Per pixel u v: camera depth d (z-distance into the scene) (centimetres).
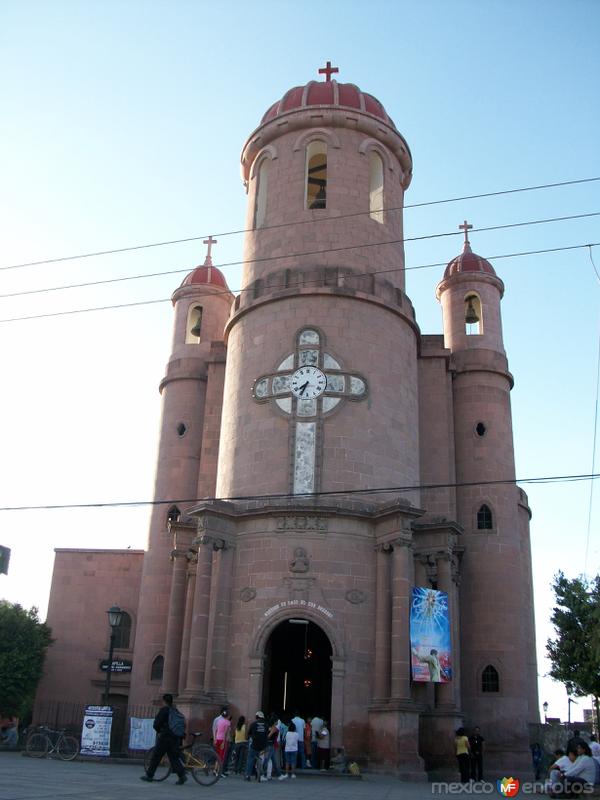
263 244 3409
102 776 1916
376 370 3089
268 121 3575
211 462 3709
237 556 2838
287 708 3494
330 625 2648
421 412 3597
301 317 3117
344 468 2886
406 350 3281
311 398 2972
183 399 3925
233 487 3012
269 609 2697
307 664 3559
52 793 1389
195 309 4241
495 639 3288
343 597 2691
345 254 3272
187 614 3000
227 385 3309
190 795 1553
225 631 2742
